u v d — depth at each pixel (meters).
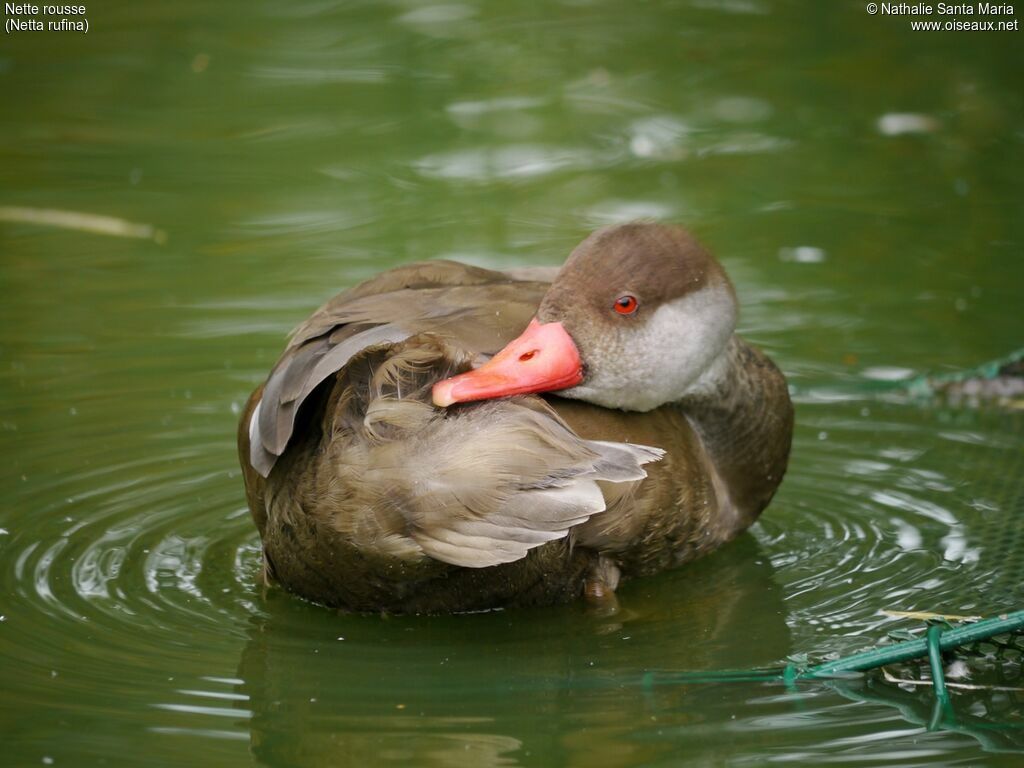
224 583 7.17
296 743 5.71
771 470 7.70
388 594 6.52
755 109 14.34
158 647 6.51
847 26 16.34
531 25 16.69
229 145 13.71
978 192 12.59
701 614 6.94
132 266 11.31
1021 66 15.10
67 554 7.35
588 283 6.85
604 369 6.86
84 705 5.96
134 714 5.91
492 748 5.67
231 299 10.70
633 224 7.18
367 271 11.04
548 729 5.80
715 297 7.14
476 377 6.06
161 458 8.41
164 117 14.33
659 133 13.80
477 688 6.17
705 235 11.75
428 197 12.48
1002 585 7.05
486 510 5.75
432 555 5.88
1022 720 5.84
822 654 6.45
